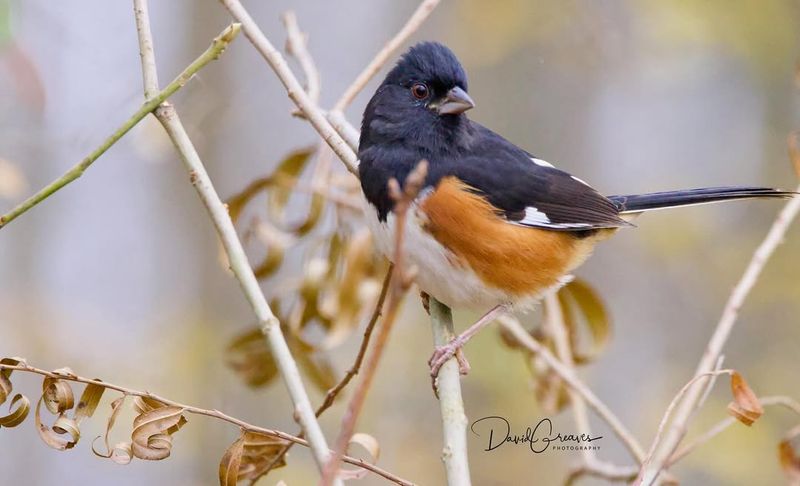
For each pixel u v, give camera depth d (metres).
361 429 13.09
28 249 15.60
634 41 14.60
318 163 8.22
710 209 15.34
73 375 5.34
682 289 15.09
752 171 16.19
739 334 14.71
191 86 11.17
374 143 6.99
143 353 13.37
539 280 7.18
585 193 7.48
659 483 6.62
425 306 7.16
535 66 15.54
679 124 16.67
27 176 15.49
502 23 14.58
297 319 8.23
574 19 14.51
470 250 6.80
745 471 12.48
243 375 8.24
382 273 8.22
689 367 14.72
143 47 5.55
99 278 16.22
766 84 15.59
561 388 8.36
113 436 10.74
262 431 5.50
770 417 13.91
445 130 6.93
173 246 15.67
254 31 6.65
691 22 13.97
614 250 15.21
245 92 15.56
